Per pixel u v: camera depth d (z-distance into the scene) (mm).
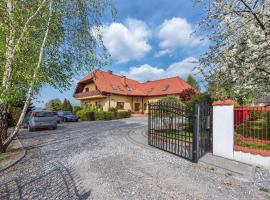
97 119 25562
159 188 4094
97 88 29953
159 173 4980
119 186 4199
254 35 6828
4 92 6062
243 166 5371
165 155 6750
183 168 5367
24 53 6656
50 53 7590
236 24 7711
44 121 13984
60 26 7613
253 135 5961
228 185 4238
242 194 3816
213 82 8977
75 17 7867
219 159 6023
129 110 31812
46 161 6109
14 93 6289
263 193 3855
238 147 5844
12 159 6129
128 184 4301
